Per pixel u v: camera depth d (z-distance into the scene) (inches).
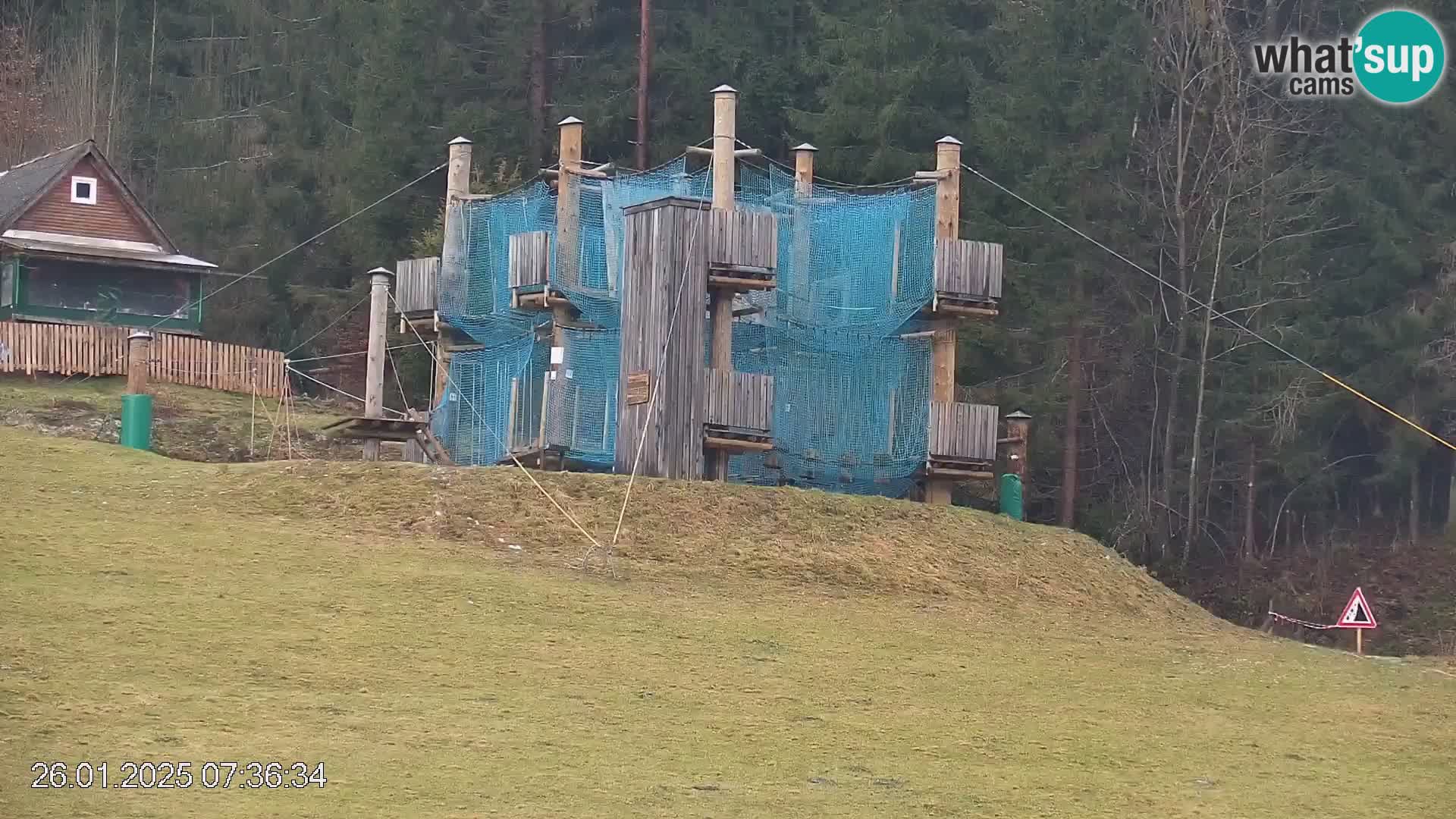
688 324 5201.8
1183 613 5123.0
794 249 5639.8
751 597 4426.7
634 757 3053.6
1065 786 3093.0
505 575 4286.4
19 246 7760.8
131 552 4143.7
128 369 6515.8
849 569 4744.1
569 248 5511.8
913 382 5620.1
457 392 6003.9
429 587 4069.9
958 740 3339.1
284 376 7076.8
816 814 2817.4
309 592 3932.1
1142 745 3415.4
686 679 3590.1
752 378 5295.3
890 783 3031.5
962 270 5506.9
